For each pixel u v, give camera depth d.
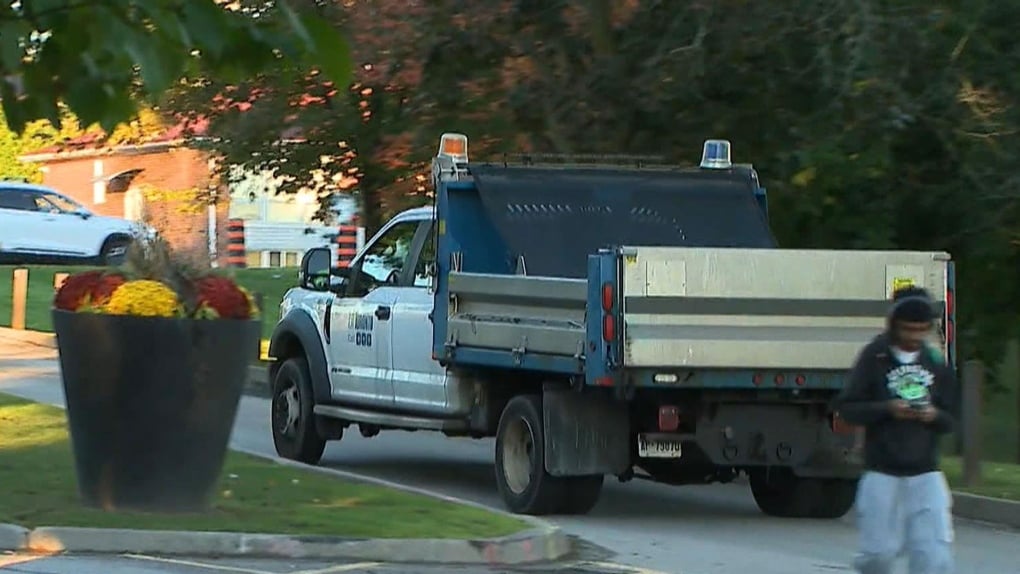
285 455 60.16
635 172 53.88
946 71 64.12
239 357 40.00
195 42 16.09
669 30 63.84
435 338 51.09
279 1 17.33
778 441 46.66
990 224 67.75
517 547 39.44
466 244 51.47
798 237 69.56
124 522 38.41
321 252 58.94
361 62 66.62
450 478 57.56
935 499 29.41
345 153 83.50
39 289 125.94
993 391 76.56
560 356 45.44
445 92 68.56
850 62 60.44
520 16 65.38
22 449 50.12
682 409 46.00
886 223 68.88
